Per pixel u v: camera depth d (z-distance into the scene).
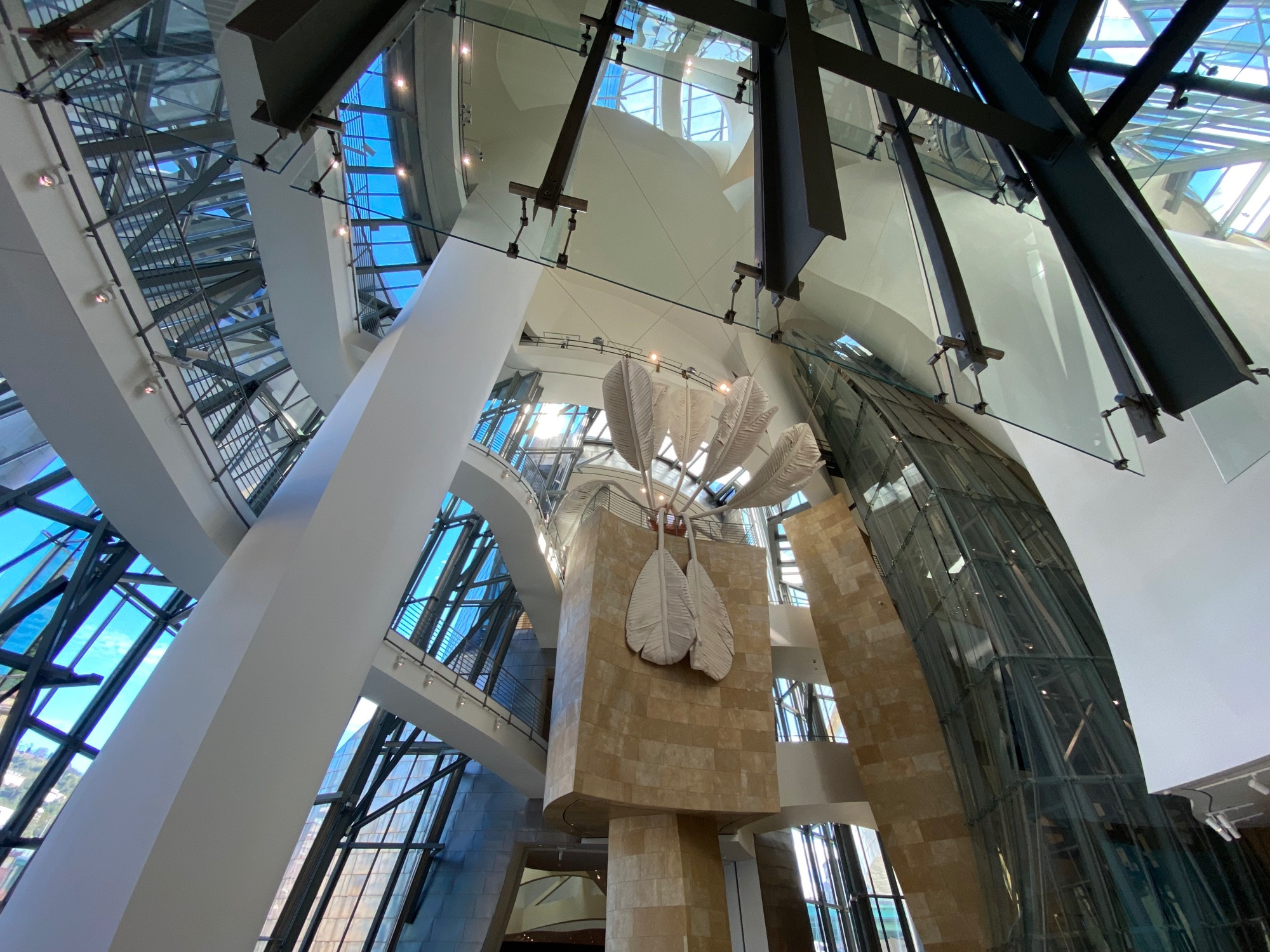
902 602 13.97
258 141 1.85
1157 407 2.43
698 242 2.33
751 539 25.92
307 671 6.23
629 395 11.70
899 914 21.25
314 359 10.57
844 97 2.53
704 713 10.77
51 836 5.18
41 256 5.16
